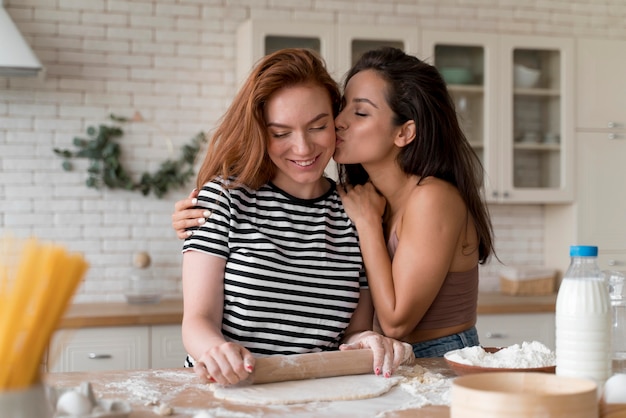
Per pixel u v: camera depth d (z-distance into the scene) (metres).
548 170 4.65
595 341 1.50
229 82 4.49
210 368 1.59
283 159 1.97
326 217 2.04
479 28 4.82
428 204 2.07
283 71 1.92
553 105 4.66
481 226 2.22
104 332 3.80
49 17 4.27
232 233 1.93
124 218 4.37
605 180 4.71
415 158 2.13
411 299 2.03
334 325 1.96
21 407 1.05
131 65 4.38
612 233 4.73
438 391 1.61
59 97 4.29
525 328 4.27
